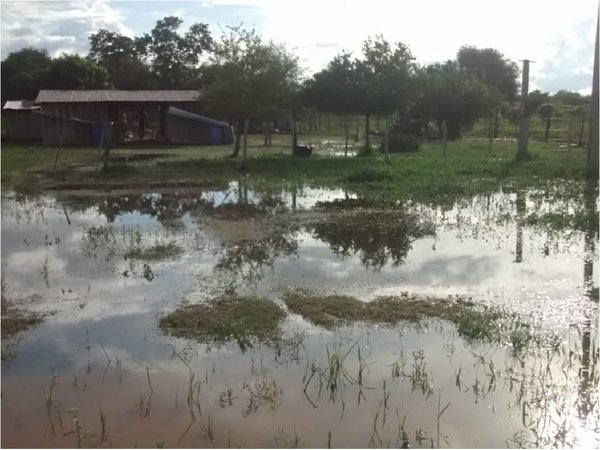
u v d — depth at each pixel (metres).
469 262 9.58
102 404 5.41
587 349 6.41
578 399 5.41
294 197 15.84
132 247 10.66
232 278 8.87
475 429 4.95
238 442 4.81
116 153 28.53
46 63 48.34
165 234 11.68
